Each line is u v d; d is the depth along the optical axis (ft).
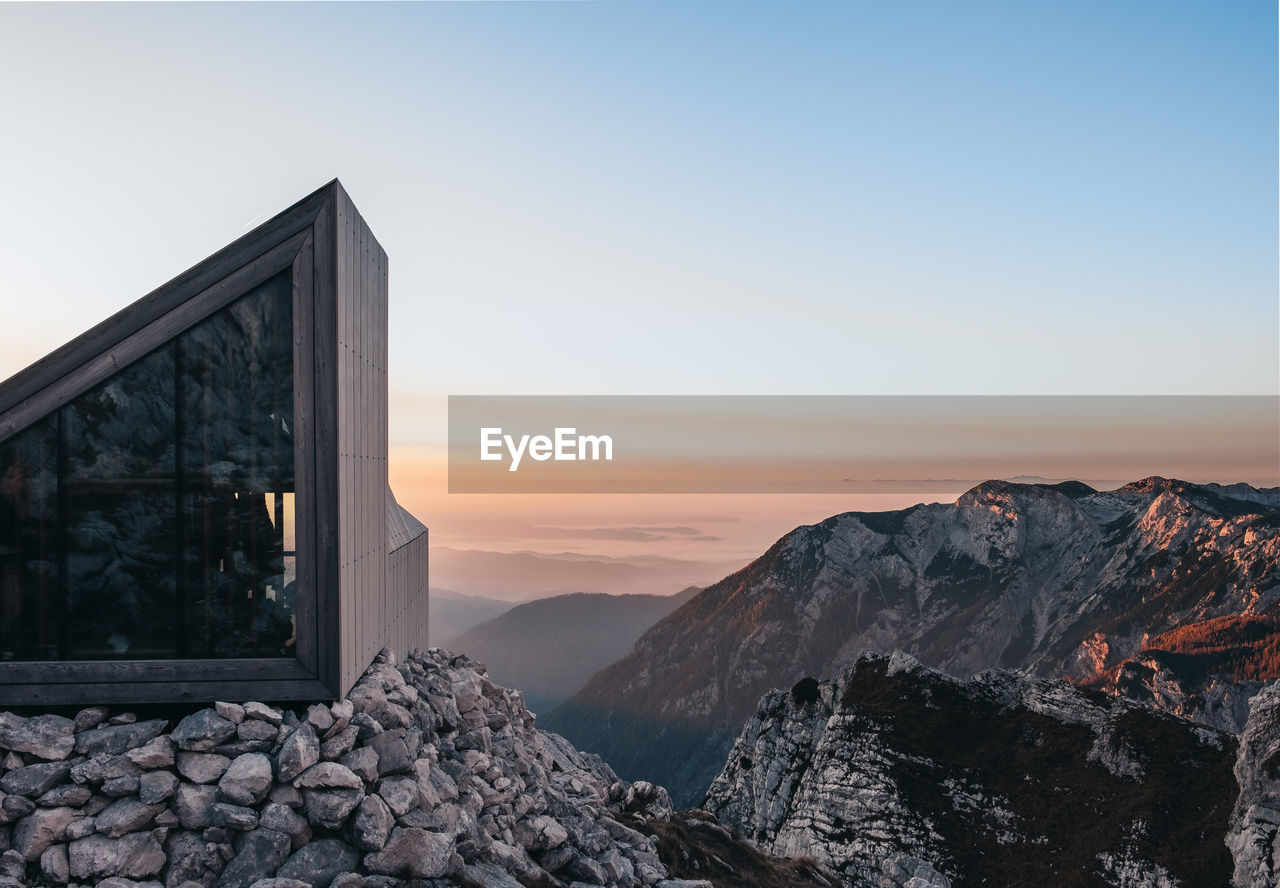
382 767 37.40
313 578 38.73
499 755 54.75
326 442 39.22
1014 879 202.39
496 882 38.45
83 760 34.78
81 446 38.37
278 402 39.58
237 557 38.93
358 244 44.37
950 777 238.27
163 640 38.52
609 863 47.65
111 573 38.40
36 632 37.93
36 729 35.37
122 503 38.58
